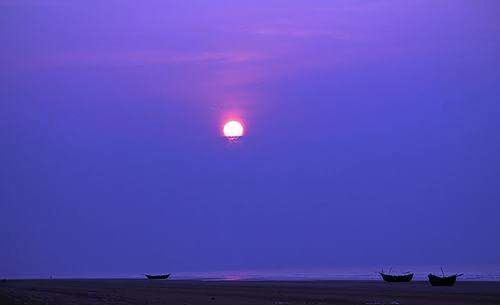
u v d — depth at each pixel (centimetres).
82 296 6456
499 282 9406
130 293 7112
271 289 7919
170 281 11962
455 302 5488
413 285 8819
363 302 5519
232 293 7012
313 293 6912
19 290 7956
